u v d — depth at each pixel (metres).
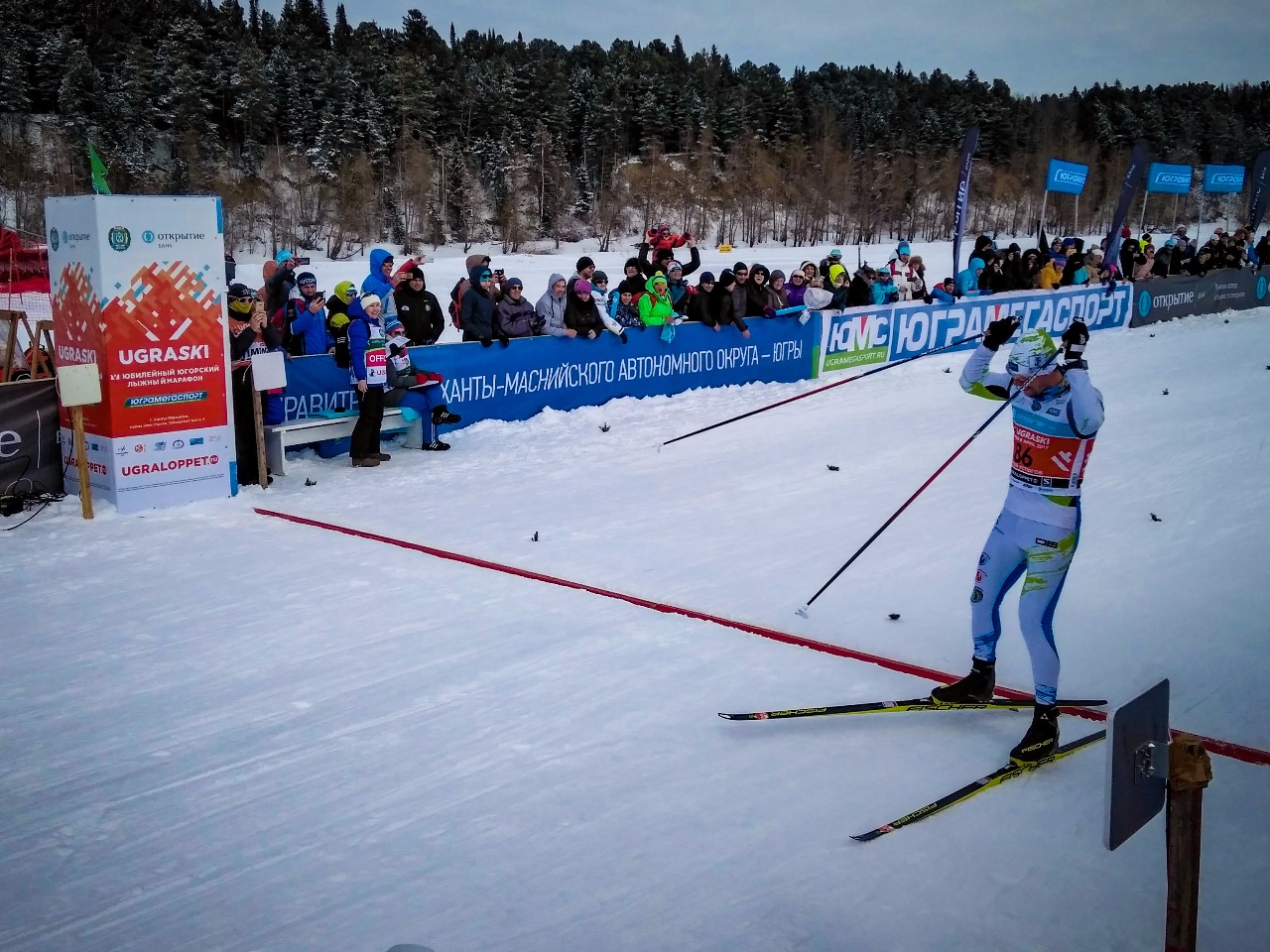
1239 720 3.51
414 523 6.04
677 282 10.76
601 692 3.74
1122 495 6.39
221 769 3.18
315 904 2.48
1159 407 9.27
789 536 5.75
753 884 2.56
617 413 9.52
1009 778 3.12
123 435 6.09
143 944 2.34
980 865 2.66
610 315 9.91
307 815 2.90
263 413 7.20
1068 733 3.47
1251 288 18.08
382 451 8.03
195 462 6.43
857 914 2.44
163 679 3.84
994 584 3.47
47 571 5.12
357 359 7.31
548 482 7.07
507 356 8.86
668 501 6.54
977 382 3.72
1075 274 15.38
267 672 3.91
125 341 6.00
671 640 4.26
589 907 2.46
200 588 4.89
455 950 2.30
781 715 3.39
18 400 6.19
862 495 6.65
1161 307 16.17
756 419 9.34
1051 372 3.27
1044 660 3.27
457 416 8.24
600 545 5.58
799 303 11.64
